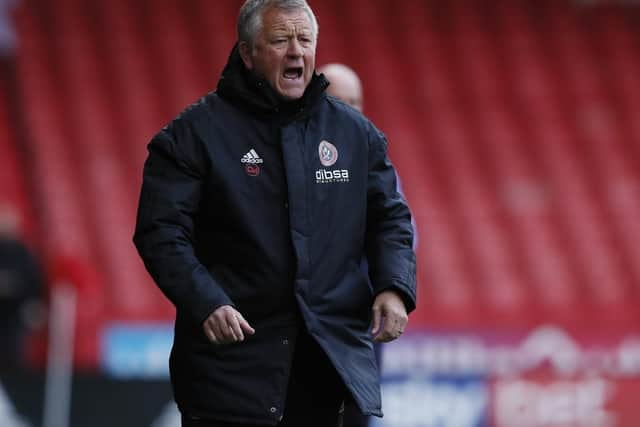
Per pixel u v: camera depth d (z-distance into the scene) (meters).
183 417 13.54
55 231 50.41
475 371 39.72
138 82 57.69
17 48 57.16
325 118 13.78
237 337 12.50
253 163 13.39
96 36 58.81
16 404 29.08
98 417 29.30
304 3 13.57
